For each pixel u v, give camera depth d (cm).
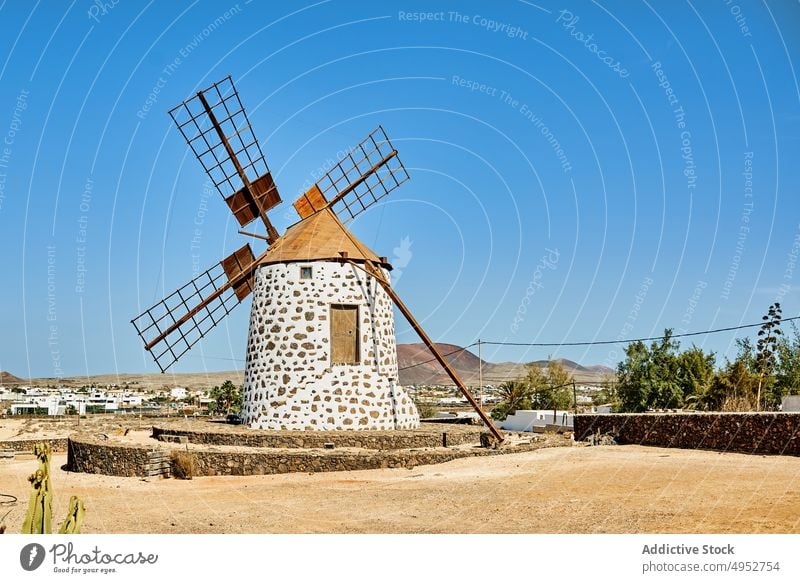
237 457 2294
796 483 1777
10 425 4494
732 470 2008
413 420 2977
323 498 1827
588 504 1639
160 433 2841
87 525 1531
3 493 2048
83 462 2425
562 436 2942
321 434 2609
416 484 1991
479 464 2309
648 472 2027
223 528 1497
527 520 1511
